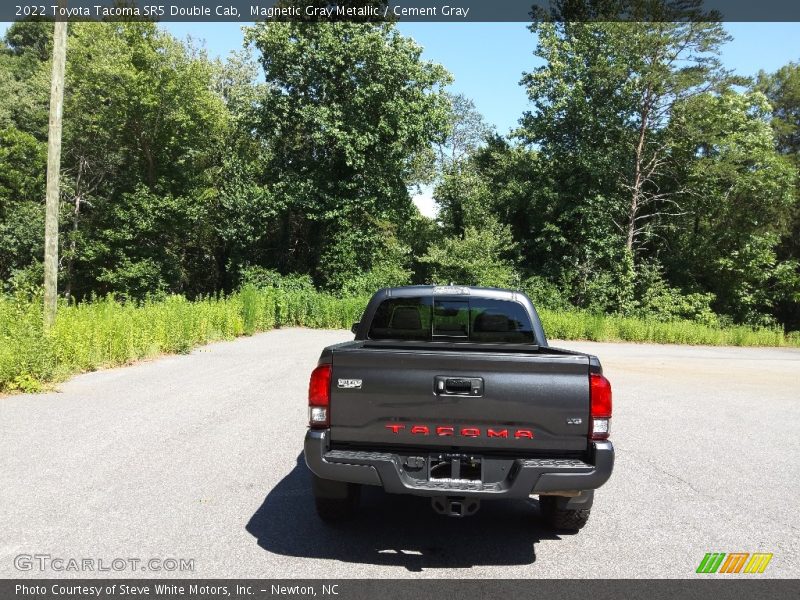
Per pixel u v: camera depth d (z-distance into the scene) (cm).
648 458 715
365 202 3441
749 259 4184
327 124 3253
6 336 1037
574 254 4100
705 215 4347
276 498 526
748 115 4294
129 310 1514
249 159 3844
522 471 396
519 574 396
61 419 771
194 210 3431
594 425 405
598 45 4091
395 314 571
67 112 3412
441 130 3559
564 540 461
